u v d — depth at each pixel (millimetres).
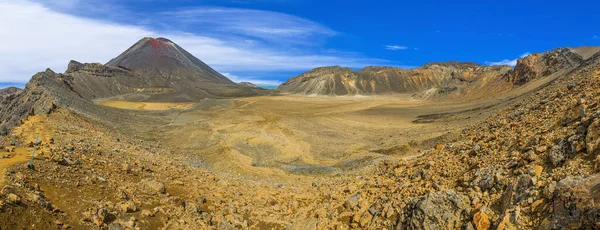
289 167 36781
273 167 37062
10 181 13430
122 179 18484
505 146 14992
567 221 8562
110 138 33562
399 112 93188
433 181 15750
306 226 15789
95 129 38969
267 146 48688
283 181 30719
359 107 115438
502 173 12500
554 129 13484
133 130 51812
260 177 32219
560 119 14031
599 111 11312
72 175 16516
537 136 13328
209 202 18828
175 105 119000
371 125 69750
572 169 10227
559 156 11180
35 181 14555
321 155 43812
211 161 38062
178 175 23016
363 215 14969
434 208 11672
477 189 12469
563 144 11477
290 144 50625
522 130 15828
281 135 58125
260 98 156750
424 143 41469
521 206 10008
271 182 29766
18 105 50062
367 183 21094
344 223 15289
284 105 122938
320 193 22250
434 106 104938
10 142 24266
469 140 20156
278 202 20359
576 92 16594
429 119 69375
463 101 105750
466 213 11297
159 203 16703
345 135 58562
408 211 12602
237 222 16266
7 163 15500
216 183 23781
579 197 8594
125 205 14781
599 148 10148
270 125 69625
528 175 10789
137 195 16859
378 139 52500
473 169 14406
